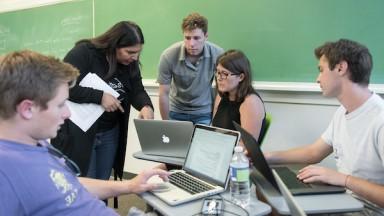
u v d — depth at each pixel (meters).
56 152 1.06
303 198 1.28
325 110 2.43
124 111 2.25
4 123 0.91
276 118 2.62
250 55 2.63
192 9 2.87
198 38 2.42
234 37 2.68
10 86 0.87
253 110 1.84
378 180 1.47
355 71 1.47
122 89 2.17
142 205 3.02
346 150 1.58
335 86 1.53
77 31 3.63
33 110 0.90
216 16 2.74
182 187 1.40
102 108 2.02
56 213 0.93
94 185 1.37
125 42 1.93
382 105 1.47
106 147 2.23
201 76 2.59
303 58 2.42
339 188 1.34
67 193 0.96
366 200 1.40
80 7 3.56
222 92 1.97
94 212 1.03
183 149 1.77
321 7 2.31
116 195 1.37
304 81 2.44
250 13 2.58
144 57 3.24
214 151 1.48
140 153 1.93
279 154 1.80
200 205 1.26
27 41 4.07
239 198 1.30
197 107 2.66
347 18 2.24
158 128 1.81
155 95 3.25
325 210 1.19
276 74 2.54
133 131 3.51
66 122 1.95
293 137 2.58
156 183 1.40
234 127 1.71
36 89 0.89
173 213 1.20
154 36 3.15
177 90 2.70
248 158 1.48
